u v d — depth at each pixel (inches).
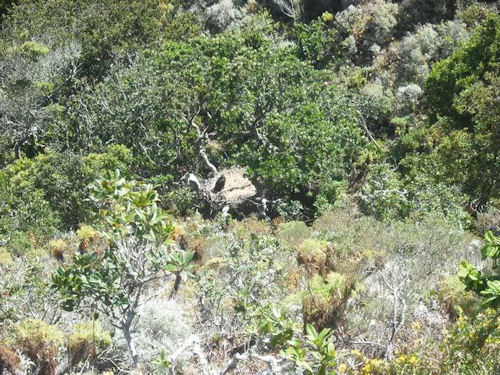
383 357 234.1
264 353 236.2
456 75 1090.7
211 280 276.1
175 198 884.0
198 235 423.8
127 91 1047.0
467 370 193.8
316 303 236.7
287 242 427.2
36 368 219.6
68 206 782.5
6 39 1342.3
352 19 1386.6
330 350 170.4
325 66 1371.8
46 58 1249.4
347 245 370.9
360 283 283.7
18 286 271.3
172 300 264.1
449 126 1053.2
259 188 950.4
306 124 956.6
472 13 1318.9
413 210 765.3
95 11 1411.2
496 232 690.2
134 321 245.9
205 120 1127.0
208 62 1042.7
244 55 1048.8
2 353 207.8
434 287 306.2
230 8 1520.7
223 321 256.1
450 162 877.2
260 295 272.2
